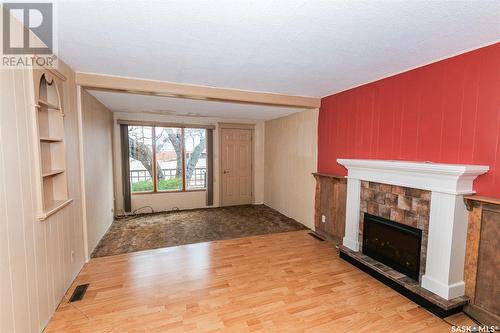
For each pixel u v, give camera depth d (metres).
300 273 2.85
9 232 1.49
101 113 4.00
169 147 5.73
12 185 1.52
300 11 1.52
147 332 1.89
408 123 2.63
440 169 2.08
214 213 5.52
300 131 4.75
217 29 1.76
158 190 5.67
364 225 3.08
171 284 2.58
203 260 3.16
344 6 1.46
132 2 1.42
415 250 2.44
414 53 2.19
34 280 1.77
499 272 1.92
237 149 6.25
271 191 6.05
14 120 1.56
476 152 2.07
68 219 2.47
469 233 2.12
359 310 2.20
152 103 4.09
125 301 2.28
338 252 3.45
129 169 5.29
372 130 3.09
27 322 1.67
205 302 2.28
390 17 1.59
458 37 1.87
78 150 2.85
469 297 2.12
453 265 2.11
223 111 4.91
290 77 2.93
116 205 5.21
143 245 3.63
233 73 2.80
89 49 2.12
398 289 2.47
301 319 2.07
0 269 1.40
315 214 4.25
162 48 2.11
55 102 2.28
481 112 2.03
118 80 2.91
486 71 2.00
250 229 4.42
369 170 2.95
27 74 1.73
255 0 1.41
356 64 2.48
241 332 1.91
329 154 3.91
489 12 1.52
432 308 2.16
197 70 2.69
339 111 3.66
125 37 1.89
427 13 1.54
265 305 2.25
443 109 2.31
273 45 2.04
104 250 3.44
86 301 2.27
